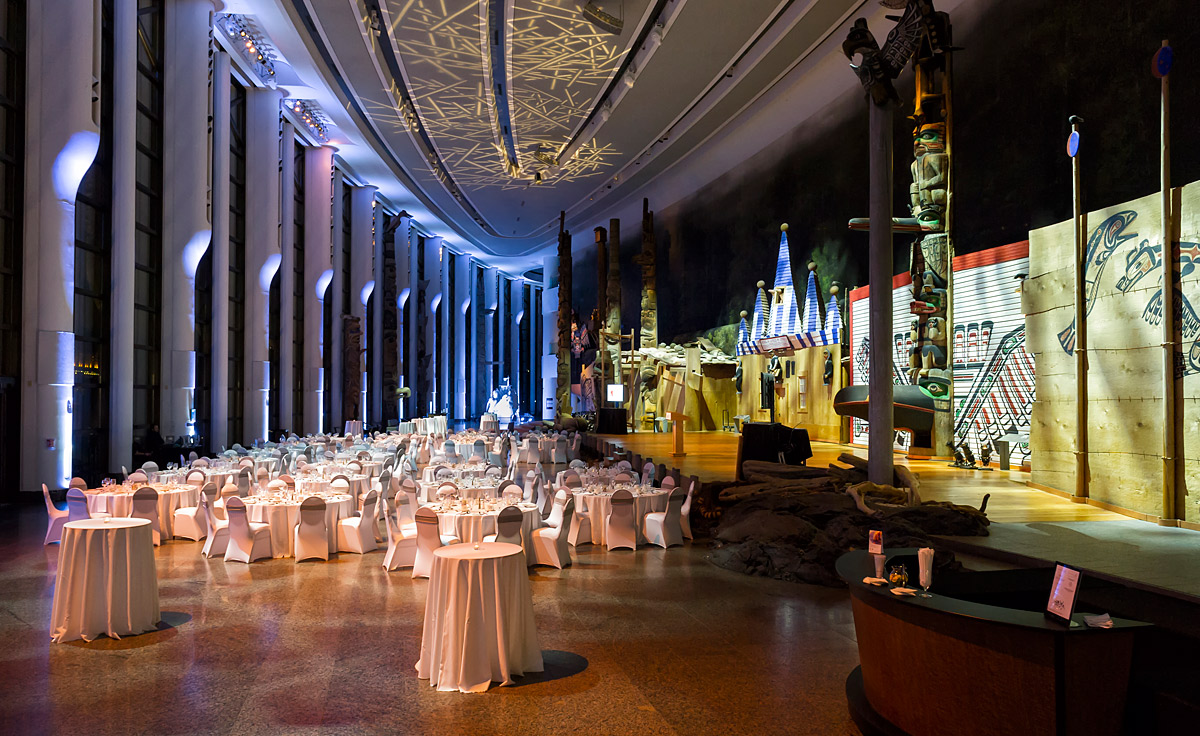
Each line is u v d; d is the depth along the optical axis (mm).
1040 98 12672
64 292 12172
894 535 7453
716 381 25906
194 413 16859
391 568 7895
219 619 6125
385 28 17766
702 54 18547
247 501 8734
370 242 30578
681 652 5367
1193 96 9859
